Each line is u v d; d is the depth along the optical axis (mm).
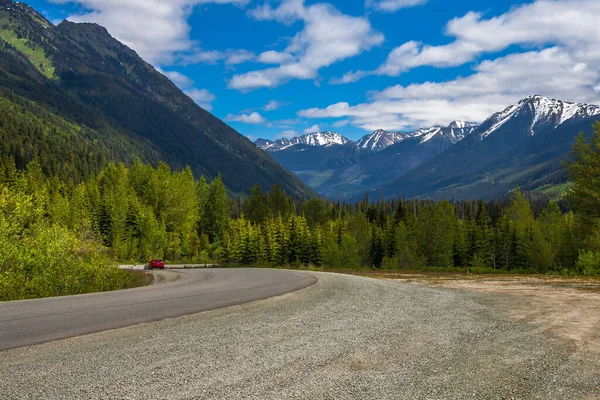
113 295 12281
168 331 6477
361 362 4797
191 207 79125
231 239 75250
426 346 5645
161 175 88688
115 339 5883
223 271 33469
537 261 36656
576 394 3920
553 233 39000
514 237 66062
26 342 5660
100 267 19562
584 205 27938
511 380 4273
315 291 12828
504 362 4934
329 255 50562
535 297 11445
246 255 72000
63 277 16516
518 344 5855
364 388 3924
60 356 4918
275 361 4762
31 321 7293
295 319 7633
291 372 4359
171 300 10672
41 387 3818
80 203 75062
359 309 8922
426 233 58688
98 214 74625
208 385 3914
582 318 8031
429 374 4406
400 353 5242
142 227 67438
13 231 17453
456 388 3986
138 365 4547
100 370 4355
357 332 6469
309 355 5055
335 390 3848
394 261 45875
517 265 65688
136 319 7598
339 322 7328
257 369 4449
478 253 69250
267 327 6828
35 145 169750
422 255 52156
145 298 11219
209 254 85938
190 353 5090
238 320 7516
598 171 27000
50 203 68000
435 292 12703
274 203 112875
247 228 75250
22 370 4344
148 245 67250
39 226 18828
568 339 6211
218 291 13289
